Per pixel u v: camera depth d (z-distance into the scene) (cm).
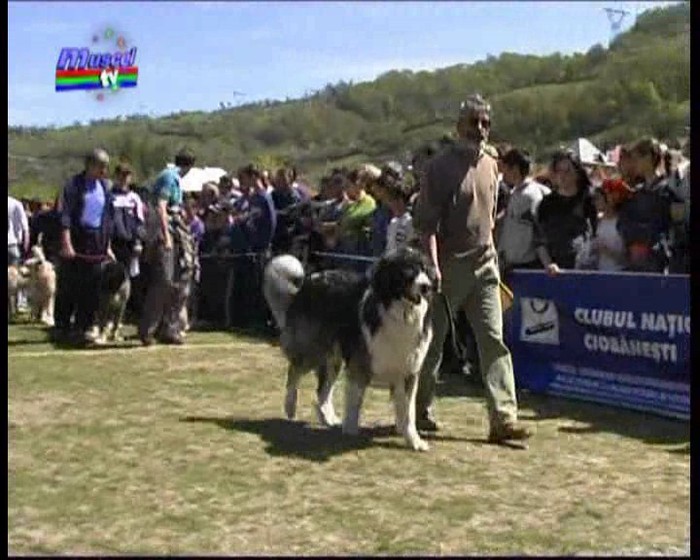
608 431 798
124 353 1235
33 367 1113
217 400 921
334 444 743
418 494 617
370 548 519
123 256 1355
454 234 751
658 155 919
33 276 1616
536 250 989
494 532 546
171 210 1331
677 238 882
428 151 971
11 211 1592
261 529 549
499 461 699
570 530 549
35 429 792
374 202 1267
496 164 784
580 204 972
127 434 775
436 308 763
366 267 1233
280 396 941
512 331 1007
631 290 872
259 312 1502
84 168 1323
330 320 780
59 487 630
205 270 1580
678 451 729
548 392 969
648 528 553
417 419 786
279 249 1452
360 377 752
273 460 696
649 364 860
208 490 623
